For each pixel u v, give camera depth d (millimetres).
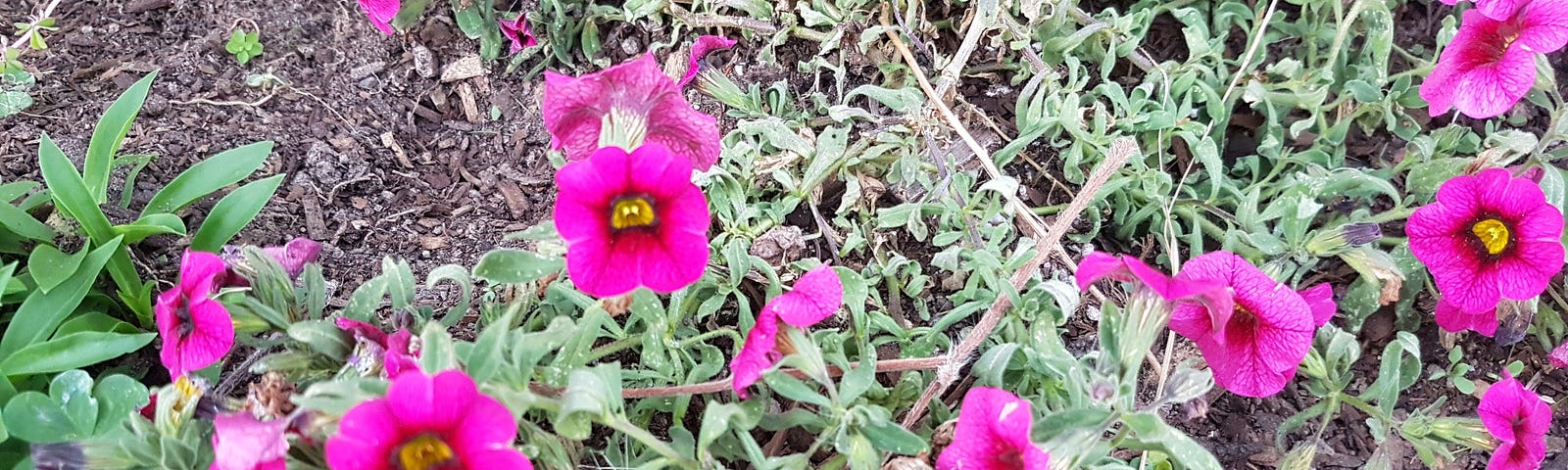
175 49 258
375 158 248
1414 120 251
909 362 189
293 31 268
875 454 161
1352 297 222
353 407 120
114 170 224
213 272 158
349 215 234
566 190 145
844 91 262
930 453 175
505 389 135
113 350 175
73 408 170
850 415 160
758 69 264
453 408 121
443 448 124
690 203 151
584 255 147
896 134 240
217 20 265
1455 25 262
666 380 194
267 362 159
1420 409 218
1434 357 234
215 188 206
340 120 253
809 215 240
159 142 234
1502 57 206
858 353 204
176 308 158
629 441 186
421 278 224
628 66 159
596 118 167
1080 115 233
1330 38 260
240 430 124
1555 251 193
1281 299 170
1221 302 153
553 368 167
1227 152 261
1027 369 199
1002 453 145
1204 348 178
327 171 240
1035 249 206
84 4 262
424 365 134
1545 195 216
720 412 146
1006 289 190
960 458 146
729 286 203
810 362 157
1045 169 250
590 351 187
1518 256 198
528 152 256
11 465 171
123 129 203
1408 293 229
